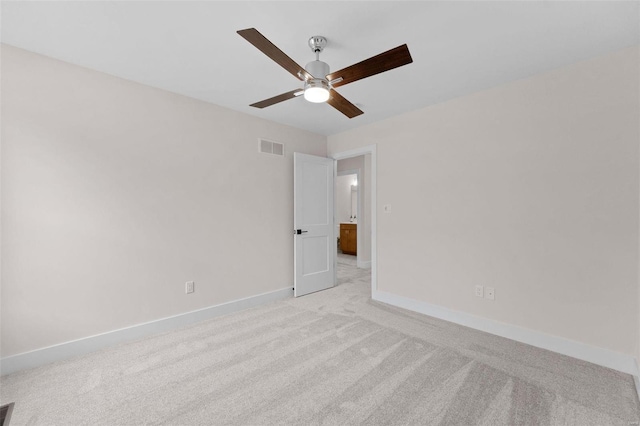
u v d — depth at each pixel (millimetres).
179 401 1699
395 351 2279
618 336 2025
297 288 3756
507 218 2551
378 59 1621
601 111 2094
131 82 2518
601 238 2094
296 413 1598
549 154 2324
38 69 2100
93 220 2326
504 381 1877
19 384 1859
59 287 2176
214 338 2525
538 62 2203
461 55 2111
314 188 3992
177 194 2793
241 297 3295
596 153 2113
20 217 2033
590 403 1665
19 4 1589
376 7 1624
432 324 2836
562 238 2264
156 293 2660
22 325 2037
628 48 1995
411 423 1518
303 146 3961
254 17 1714
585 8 1619
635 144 1966
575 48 2016
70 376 1950
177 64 2260
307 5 1611
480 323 2701
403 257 3336
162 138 2695
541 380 1891
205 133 2992
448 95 2822
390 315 3082
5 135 1982
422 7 1626
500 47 2012
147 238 2607
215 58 2174
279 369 2025
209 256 3021
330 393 1764
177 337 2549
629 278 1985
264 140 3514
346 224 7668
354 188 8617
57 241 2170
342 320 2936
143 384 1860
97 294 2346
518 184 2484
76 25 1788
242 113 3311
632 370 1957
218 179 3094
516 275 2500
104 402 1690
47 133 2129
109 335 2387
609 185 2061
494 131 2627
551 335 2307
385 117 3459
